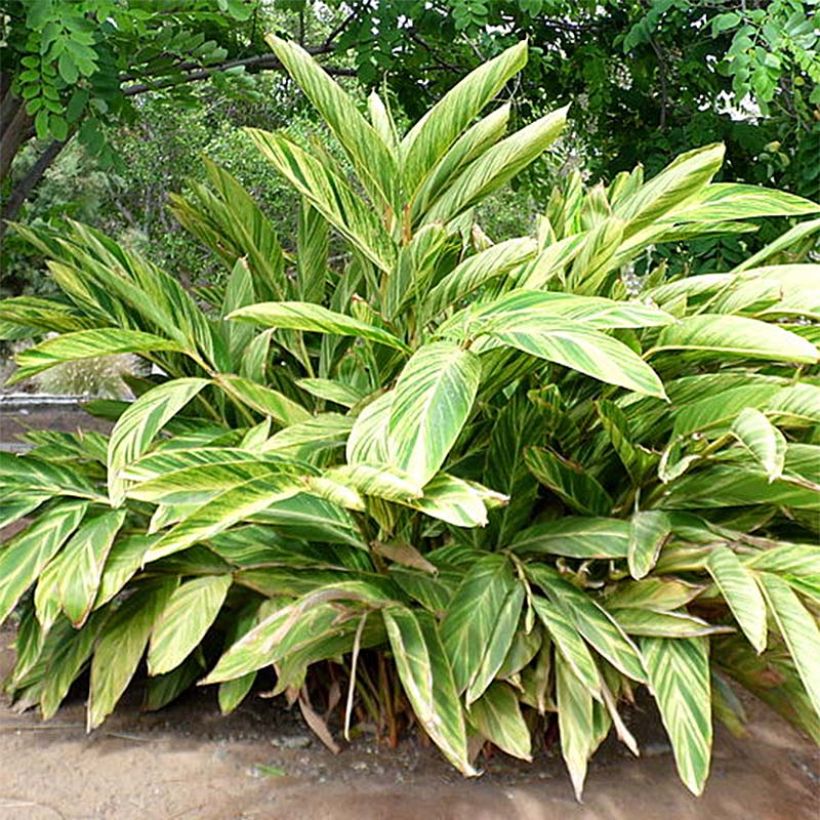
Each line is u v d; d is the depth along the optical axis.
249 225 2.59
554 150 5.59
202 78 3.61
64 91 2.83
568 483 2.06
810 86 4.29
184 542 1.62
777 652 1.88
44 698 2.14
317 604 1.80
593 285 2.07
